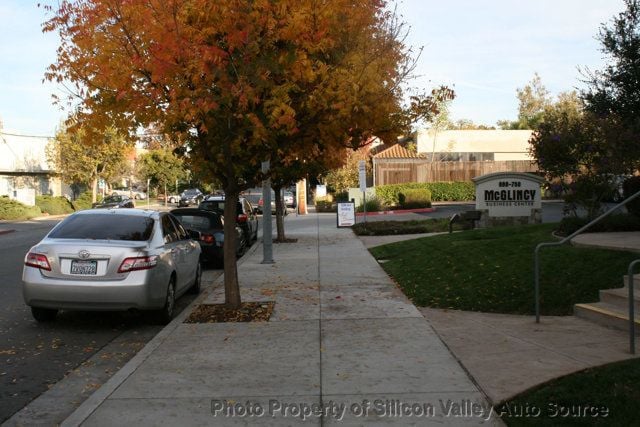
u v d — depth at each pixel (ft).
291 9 25.07
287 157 30.04
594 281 28.09
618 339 21.44
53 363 22.67
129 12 24.57
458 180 149.79
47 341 25.89
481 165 150.20
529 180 66.28
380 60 27.68
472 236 51.96
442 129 158.30
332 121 27.22
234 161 29.94
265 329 25.54
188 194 184.65
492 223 66.49
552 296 27.99
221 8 23.90
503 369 18.62
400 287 35.83
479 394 16.76
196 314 28.94
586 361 18.76
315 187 169.37
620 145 41.63
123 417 15.85
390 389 17.51
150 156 211.41
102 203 136.56
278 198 65.82
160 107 26.73
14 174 158.51
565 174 47.47
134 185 264.11
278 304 30.96
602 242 34.94
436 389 17.34
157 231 29.58
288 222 101.14
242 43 24.98
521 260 34.65
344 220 83.61
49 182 173.47
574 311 25.89
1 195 146.20
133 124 28.53
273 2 24.43
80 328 28.22
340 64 27.25
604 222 42.29
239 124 27.53
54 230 28.78
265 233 48.24
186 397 17.31
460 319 26.63
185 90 24.84
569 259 32.04
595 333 22.50
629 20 40.88
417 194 119.96
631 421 14.02
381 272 42.09
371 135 30.60
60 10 26.18
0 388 19.77
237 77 25.25
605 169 42.50
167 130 28.25
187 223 49.80
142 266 26.45
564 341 21.53
